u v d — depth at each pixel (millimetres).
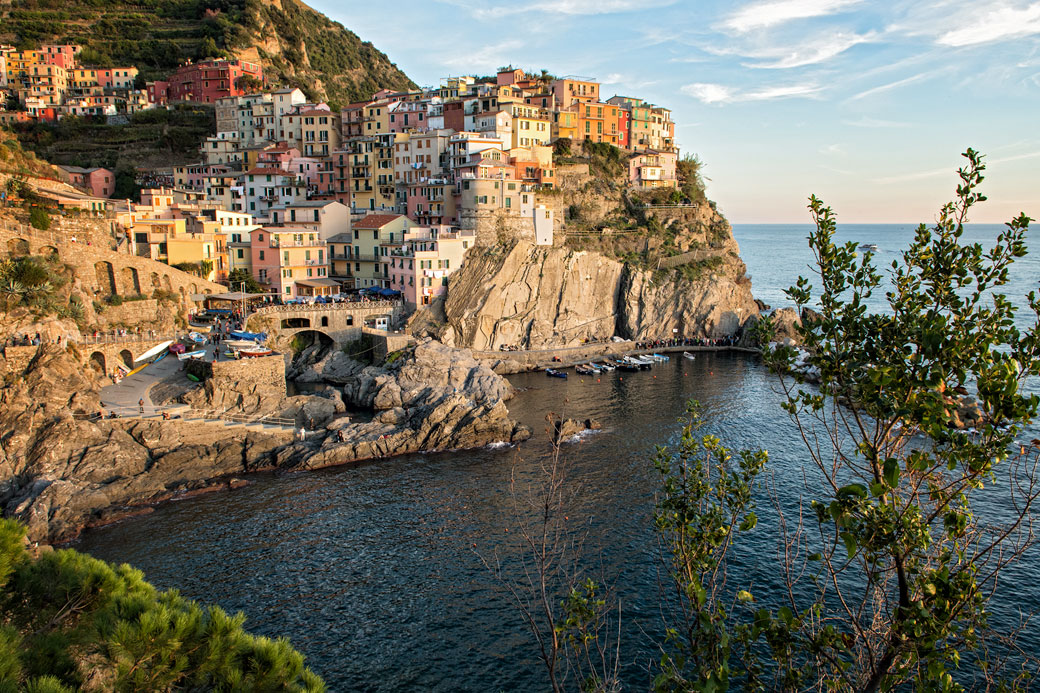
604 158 167000
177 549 62031
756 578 53844
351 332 120562
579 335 145375
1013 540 55031
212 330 108500
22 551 19844
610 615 51375
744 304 162250
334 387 107938
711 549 21203
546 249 139625
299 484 76500
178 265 120062
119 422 77562
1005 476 69125
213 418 84625
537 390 115250
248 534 64938
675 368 132875
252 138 186125
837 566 55031
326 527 66438
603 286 148500
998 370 15539
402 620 52438
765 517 63594
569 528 65062
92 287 99938
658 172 173625
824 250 18172
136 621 19391
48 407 75125
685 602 27438
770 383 118438
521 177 145375
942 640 17391
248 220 138750
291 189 157625
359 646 49625
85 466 72062
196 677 19766
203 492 73750
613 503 70500
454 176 147375
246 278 125250
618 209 161500
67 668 17625
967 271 16500
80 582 19672
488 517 68188
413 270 128250
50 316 85688
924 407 15758
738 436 89375
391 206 157875
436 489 75125
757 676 19547
